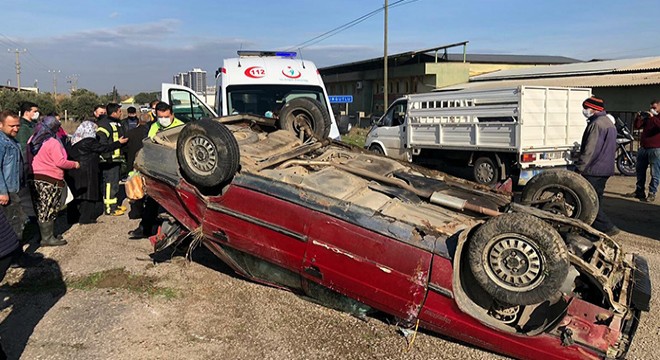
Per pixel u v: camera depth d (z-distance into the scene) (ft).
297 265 14.24
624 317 12.06
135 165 17.72
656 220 26.89
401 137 42.65
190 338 13.92
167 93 35.19
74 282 17.67
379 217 13.23
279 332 14.28
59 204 21.81
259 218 14.64
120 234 23.79
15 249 12.48
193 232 16.39
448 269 12.38
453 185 18.07
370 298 13.46
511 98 32.35
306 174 15.75
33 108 26.27
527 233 11.34
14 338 13.78
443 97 37.50
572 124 34.32
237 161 15.06
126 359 12.82
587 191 16.28
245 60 30.86
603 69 71.15
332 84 164.66
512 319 12.84
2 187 17.15
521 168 32.48
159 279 17.99
